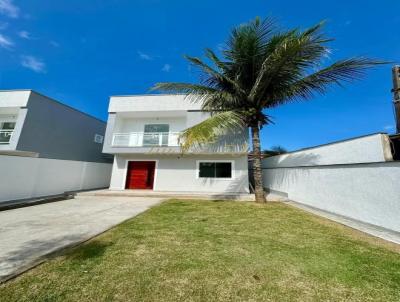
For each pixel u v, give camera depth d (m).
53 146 15.87
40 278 2.82
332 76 8.12
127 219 6.60
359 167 6.46
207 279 2.87
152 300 2.38
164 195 12.34
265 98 9.99
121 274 2.97
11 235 4.85
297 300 2.41
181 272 3.06
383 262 3.44
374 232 5.23
